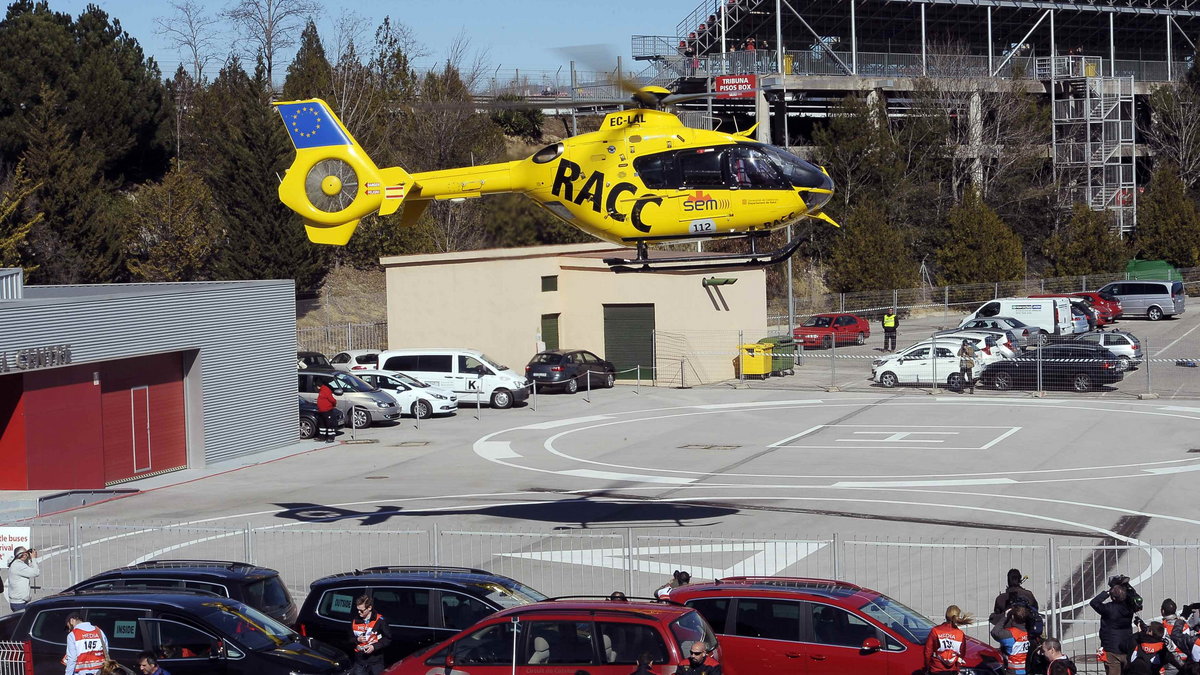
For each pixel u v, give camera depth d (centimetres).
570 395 4834
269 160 5772
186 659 1387
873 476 3031
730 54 7650
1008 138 7981
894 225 7706
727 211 2112
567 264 5225
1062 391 4481
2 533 2100
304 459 3534
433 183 2255
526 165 2192
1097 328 6234
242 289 3597
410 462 3441
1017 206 8112
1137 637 1393
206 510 2780
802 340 6034
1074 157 8181
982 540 2291
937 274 7594
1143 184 9262
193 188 5850
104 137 6291
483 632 1322
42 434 2905
